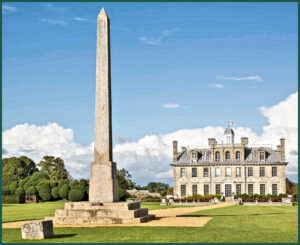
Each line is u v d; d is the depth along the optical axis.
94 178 28.62
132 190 104.31
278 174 92.56
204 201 75.44
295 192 101.31
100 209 27.33
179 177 96.75
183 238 20.30
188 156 98.56
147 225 25.41
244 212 41.69
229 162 94.31
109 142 28.83
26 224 21.06
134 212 27.03
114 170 29.11
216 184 94.62
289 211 43.97
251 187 93.38
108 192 28.39
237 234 21.64
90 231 23.08
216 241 19.44
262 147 96.38
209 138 99.12
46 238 21.00
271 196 80.62
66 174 114.75
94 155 28.86
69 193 77.31
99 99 29.12
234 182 93.69
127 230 23.22
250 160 94.81
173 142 98.56
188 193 95.75
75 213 27.28
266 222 27.94
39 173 90.44
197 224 26.09
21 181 88.56
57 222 26.98
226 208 53.00
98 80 29.25
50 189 83.81
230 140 100.94
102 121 28.97
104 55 29.30
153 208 55.22
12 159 123.94
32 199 82.94
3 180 90.44
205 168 95.81
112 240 19.91
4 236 22.20
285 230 23.42
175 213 40.22
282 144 94.12
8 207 58.53
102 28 29.52
